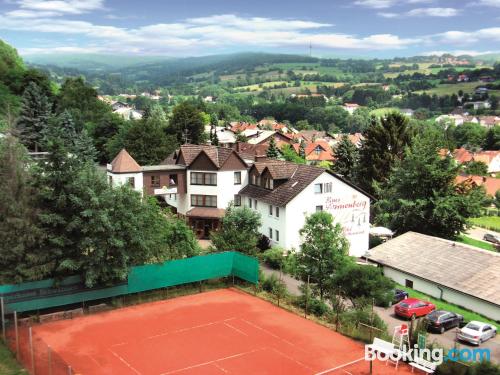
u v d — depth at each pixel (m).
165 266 41.06
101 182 38.34
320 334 34.16
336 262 39.38
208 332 34.31
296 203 55.94
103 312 37.88
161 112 163.38
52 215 36.12
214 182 63.53
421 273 48.09
